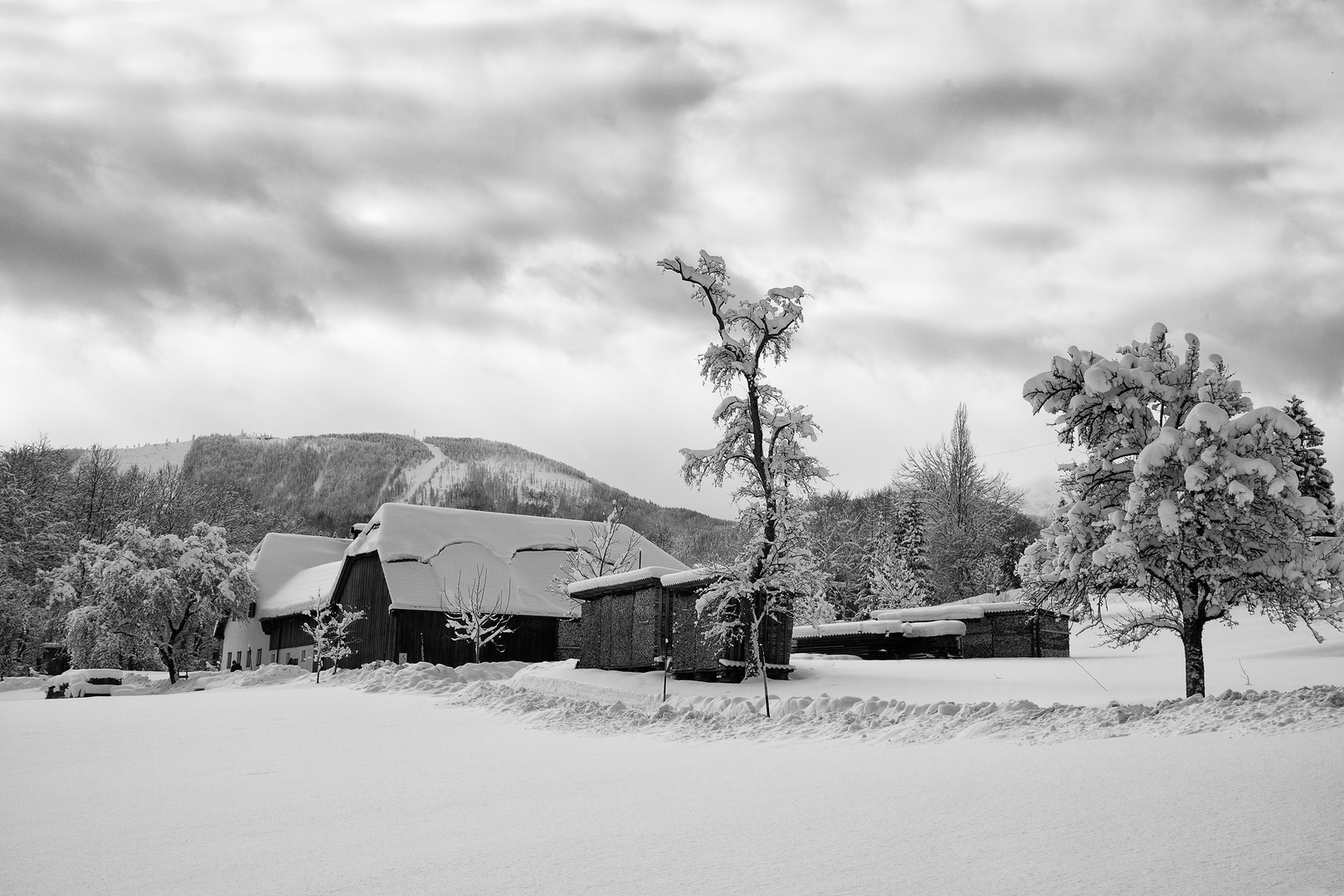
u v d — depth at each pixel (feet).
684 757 48.70
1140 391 59.52
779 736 55.42
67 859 29.30
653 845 27.07
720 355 97.14
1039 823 26.09
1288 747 34.09
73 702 95.50
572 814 33.27
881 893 20.71
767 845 26.05
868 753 44.88
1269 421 52.42
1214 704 45.16
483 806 36.17
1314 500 51.47
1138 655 103.91
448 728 68.13
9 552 223.30
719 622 87.15
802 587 92.07
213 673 170.30
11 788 43.70
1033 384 60.85
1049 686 73.61
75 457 325.42
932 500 226.99
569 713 70.23
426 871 25.72
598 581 101.91
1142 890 19.65
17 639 226.38
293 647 192.44
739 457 97.66
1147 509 55.26
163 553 176.45
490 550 174.60
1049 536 62.44
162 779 45.93
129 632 168.04
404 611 159.53
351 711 80.74
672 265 97.35
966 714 52.06
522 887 23.31
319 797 39.78
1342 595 54.03
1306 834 22.76
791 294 98.58
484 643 150.10
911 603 205.57
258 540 325.01
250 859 28.48
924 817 28.09
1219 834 23.41
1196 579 56.54
